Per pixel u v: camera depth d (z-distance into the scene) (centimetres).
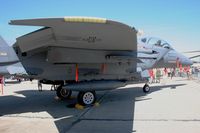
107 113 791
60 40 782
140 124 640
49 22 614
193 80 2286
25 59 882
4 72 825
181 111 793
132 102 998
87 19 617
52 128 621
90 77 993
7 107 941
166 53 1314
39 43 789
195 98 1068
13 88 1819
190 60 1445
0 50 809
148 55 1177
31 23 604
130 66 1089
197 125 621
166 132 563
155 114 757
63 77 967
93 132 577
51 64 932
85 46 876
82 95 921
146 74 1208
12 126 649
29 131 597
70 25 649
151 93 1271
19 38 744
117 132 571
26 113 820
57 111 846
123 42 849
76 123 668
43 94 1360
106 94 1269
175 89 1445
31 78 940
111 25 668
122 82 1027
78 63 944
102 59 955
